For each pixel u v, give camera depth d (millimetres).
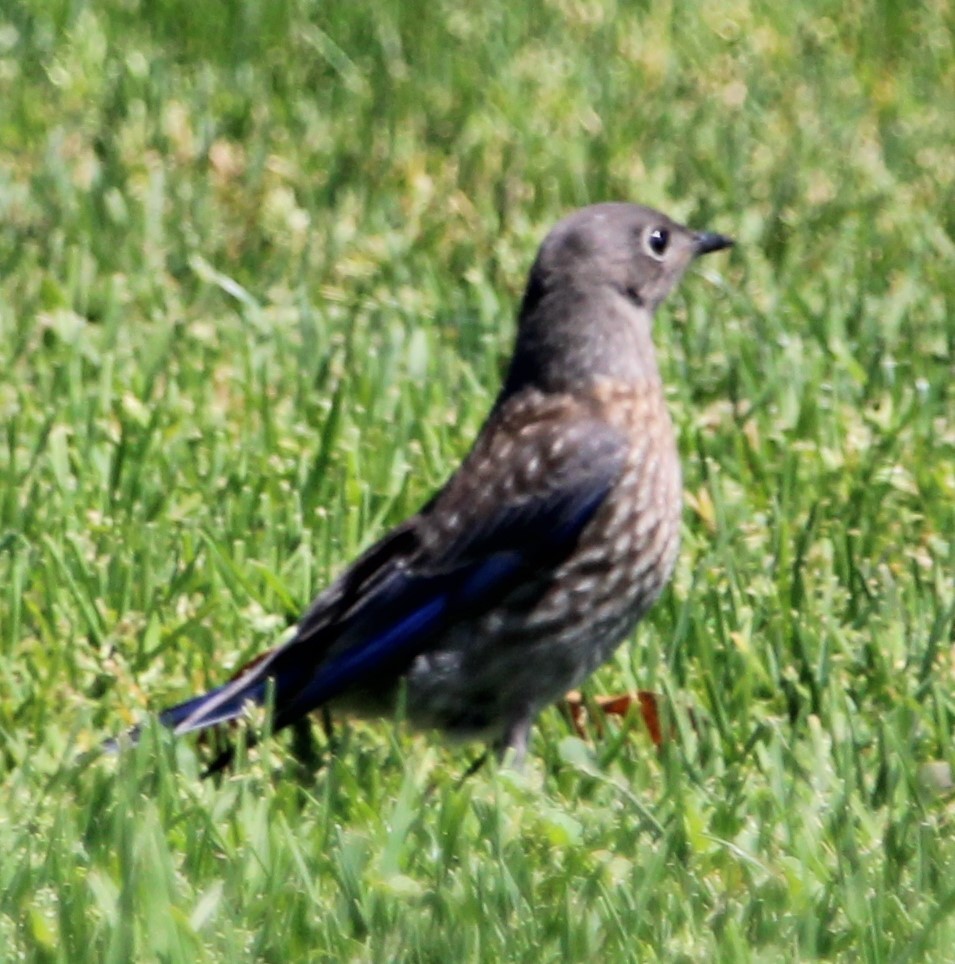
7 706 10523
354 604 10055
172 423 13617
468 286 16250
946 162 19125
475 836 9273
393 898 8656
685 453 13617
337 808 9617
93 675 11000
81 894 8453
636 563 10242
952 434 14195
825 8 22250
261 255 16484
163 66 19406
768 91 20297
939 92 20703
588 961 8328
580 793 10016
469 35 21031
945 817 9766
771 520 12828
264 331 15227
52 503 12562
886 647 11383
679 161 18578
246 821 9141
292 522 12516
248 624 11492
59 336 14828
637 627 11344
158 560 12055
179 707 9875
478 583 10016
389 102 19312
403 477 13141
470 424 13953
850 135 19500
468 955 8234
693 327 15609
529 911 8570
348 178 17672
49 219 16781
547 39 21141
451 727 10273
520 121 19094
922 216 17828
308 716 10359
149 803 8922
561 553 10047
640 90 20156
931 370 14867
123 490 12828
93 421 13312
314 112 19047
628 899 8688
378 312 15531
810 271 16891
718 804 9586
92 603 11492
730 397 14562
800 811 9594
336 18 20969
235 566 11703
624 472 10164
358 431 13656
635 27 21641
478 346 15266
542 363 10500
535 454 10133
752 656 11008
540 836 9234
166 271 16172
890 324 15812
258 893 8727
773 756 10117
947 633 11602
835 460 13570
